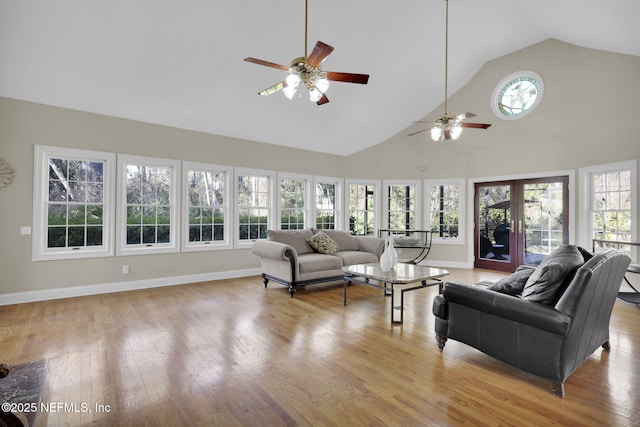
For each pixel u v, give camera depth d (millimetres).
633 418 1749
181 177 5055
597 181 4863
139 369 2291
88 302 3969
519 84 5918
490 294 2242
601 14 3691
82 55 3584
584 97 4973
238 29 3809
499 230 6238
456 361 2443
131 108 4457
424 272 3695
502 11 4617
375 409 1836
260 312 3621
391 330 3084
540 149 5539
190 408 1843
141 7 3301
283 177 6250
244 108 5055
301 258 4574
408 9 4320
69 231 4250
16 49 3359
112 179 4461
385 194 7191
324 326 3186
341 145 6812
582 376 2215
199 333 2977
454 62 5777
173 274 4977
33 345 2688
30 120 3943
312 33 4188
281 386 2078
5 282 3822
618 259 2213
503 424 1701
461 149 6617
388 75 5449
